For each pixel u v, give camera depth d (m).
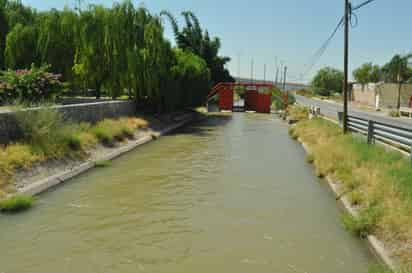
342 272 5.27
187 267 5.39
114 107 17.94
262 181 10.38
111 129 15.07
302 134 19.16
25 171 8.94
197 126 25.56
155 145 16.50
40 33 22.83
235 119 32.28
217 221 7.21
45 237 6.33
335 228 6.89
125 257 5.68
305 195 9.02
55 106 12.47
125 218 7.29
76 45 21.44
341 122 18.08
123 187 9.48
